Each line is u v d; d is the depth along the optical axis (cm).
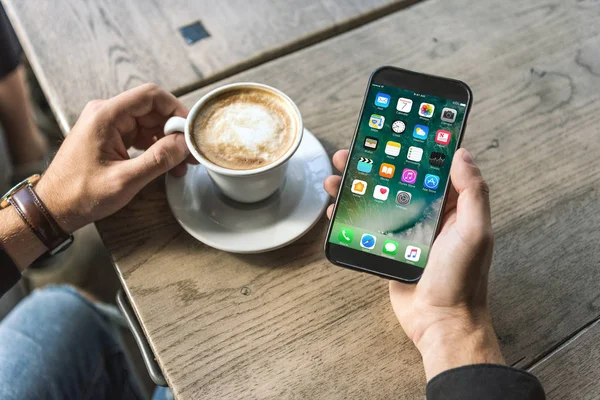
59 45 80
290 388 55
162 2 85
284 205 64
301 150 68
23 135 137
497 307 60
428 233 57
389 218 58
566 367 56
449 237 54
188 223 63
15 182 140
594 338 58
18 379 79
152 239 64
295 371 56
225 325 58
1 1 85
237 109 63
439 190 58
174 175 66
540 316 59
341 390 55
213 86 77
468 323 54
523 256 63
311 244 64
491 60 79
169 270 62
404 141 60
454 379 49
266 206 64
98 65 78
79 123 66
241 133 60
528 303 60
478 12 84
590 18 83
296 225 62
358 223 58
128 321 65
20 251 66
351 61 79
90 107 67
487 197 54
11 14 84
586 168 69
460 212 54
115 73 77
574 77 77
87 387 84
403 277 56
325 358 56
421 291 55
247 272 62
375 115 61
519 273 62
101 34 81
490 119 73
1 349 82
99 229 65
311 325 58
